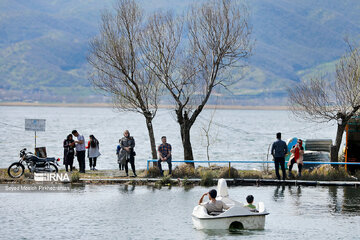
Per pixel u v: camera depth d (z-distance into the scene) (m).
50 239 21.64
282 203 30.02
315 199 31.38
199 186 36.75
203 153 73.06
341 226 24.14
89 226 24.12
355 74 40.09
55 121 197.50
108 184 37.31
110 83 42.12
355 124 40.72
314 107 41.25
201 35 42.34
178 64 42.50
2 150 73.25
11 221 25.02
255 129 156.25
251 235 22.39
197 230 23.33
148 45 41.72
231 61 42.88
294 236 22.25
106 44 41.44
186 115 42.72
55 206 28.81
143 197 31.98
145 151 74.88
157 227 23.94
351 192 34.09
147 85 42.12
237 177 38.84
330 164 40.22
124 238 21.88
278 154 37.44
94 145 42.88
